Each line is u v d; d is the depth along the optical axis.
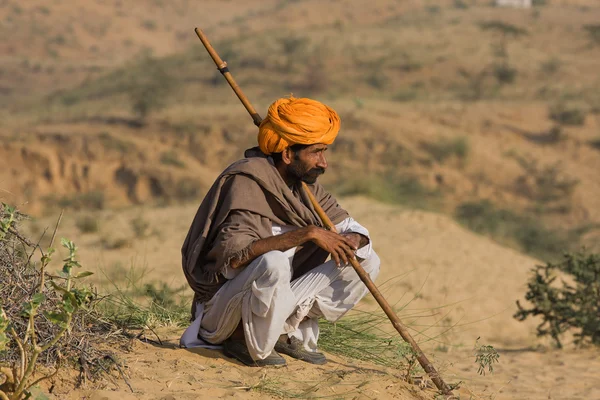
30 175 58.84
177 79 89.94
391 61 89.12
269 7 172.88
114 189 59.00
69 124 67.88
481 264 17.41
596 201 54.72
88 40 149.38
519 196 55.69
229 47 96.94
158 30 163.12
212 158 62.00
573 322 10.73
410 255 17.36
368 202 25.67
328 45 94.75
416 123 63.44
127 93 90.00
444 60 88.56
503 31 98.75
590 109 67.94
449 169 57.03
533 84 83.44
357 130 61.03
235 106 72.19
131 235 18.94
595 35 102.06
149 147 61.97
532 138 63.50
